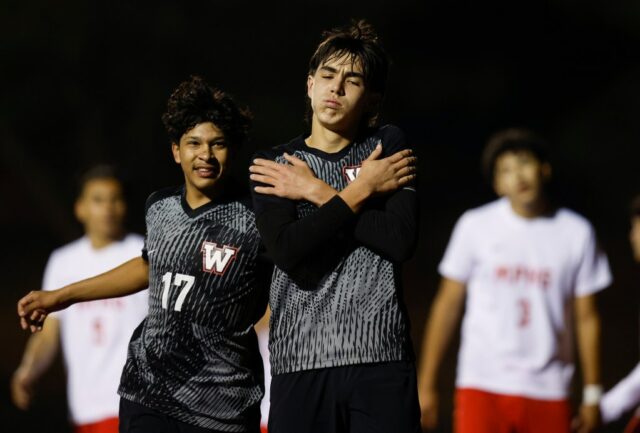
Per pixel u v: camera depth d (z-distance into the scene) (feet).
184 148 52.44
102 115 238.48
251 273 52.37
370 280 48.24
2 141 240.12
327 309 48.16
